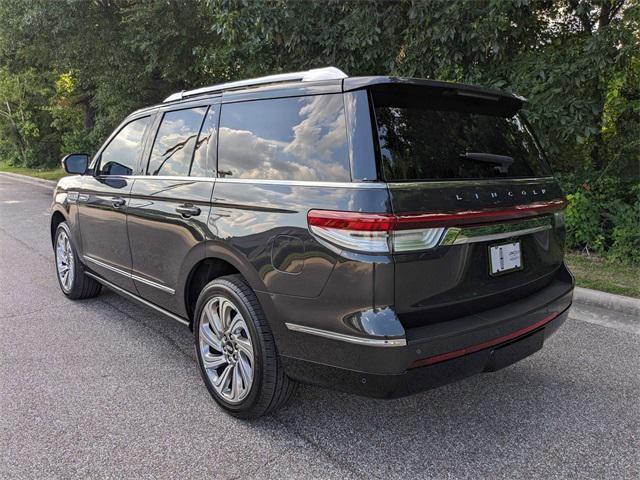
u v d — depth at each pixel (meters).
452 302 2.42
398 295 2.23
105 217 4.21
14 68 20.47
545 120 6.75
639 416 2.97
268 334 2.70
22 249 7.87
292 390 2.80
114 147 4.34
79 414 3.04
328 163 2.44
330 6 7.97
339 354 2.35
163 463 2.57
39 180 22.08
